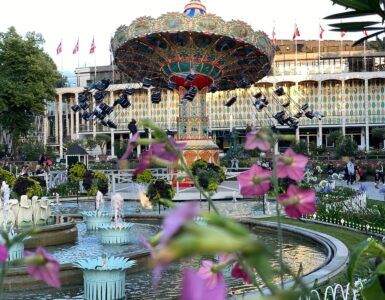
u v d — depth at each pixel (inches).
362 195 799.7
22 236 71.5
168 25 996.6
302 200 80.9
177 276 411.2
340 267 397.1
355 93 2760.8
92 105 1808.6
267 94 2743.6
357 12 117.7
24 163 1748.3
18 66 1784.0
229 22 1010.1
